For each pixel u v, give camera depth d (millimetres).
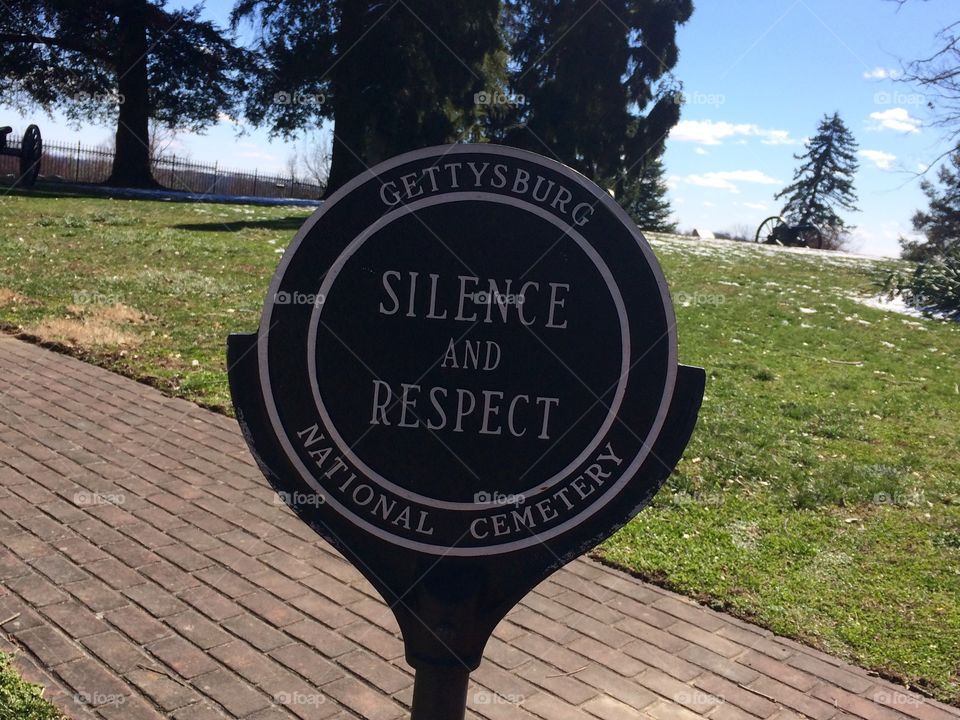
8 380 7633
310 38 27031
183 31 30625
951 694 3777
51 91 31281
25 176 25625
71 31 29766
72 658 3682
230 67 31469
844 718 3600
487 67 27922
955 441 7641
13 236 14688
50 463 5898
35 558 4543
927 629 4309
